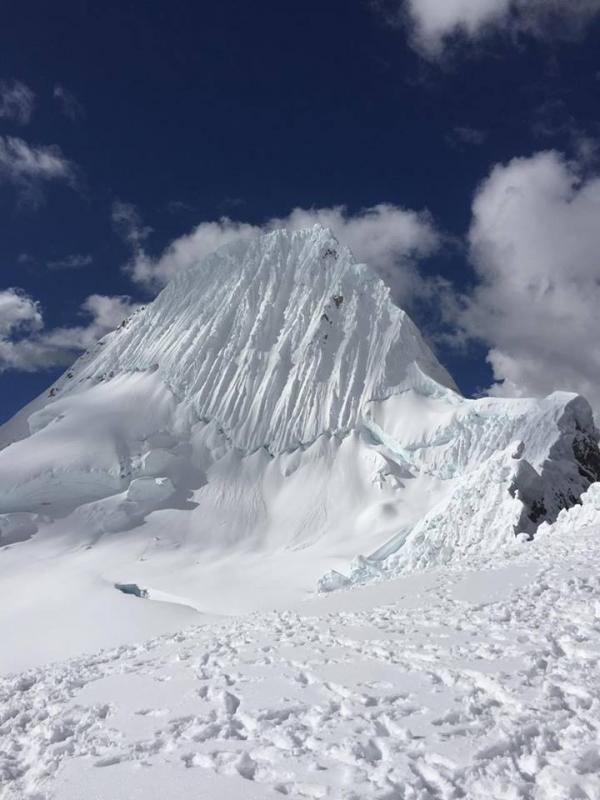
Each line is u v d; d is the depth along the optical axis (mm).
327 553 89625
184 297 165625
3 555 92375
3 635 58250
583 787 5500
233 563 89875
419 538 52188
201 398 137125
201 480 118812
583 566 15148
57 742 9023
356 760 6629
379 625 12641
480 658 9422
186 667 11883
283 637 13164
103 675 12852
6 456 121125
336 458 121188
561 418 74562
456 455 109250
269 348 145250
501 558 19609
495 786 5715
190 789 6516
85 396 146500
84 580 76562
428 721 7379
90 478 114312
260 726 8016
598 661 8609
